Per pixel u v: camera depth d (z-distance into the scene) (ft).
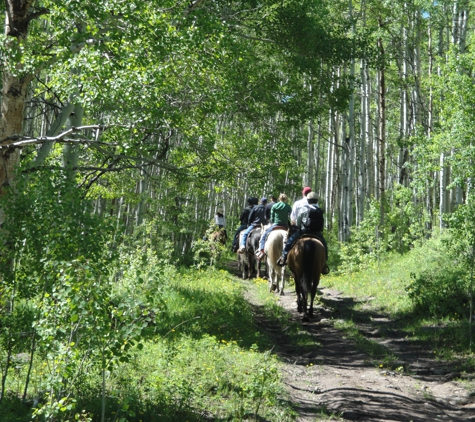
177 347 27.91
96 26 27.02
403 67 112.47
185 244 95.71
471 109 52.16
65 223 17.40
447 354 32.86
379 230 76.48
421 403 25.05
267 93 53.78
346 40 57.06
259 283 63.41
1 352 20.80
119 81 28.35
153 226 68.39
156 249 69.10
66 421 16.01
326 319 43.60
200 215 105.09
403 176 97.50
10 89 29.12
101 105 32.91
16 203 18.24
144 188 66.90
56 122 36.32
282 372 28.32
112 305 16.57
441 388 27.63
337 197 132.46
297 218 44.34
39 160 35.65
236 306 44.37
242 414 20.33
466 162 53.11
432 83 57.21
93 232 17.58
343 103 57.93
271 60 60.34
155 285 17.02
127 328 15.64
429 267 54.75
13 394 19.57
